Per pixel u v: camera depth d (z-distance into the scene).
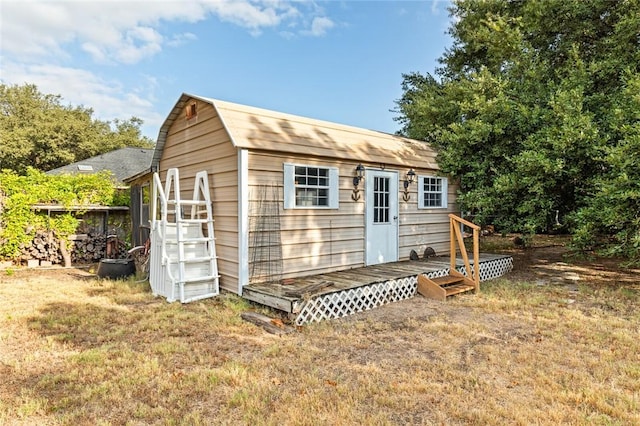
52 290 6.50
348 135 7.64
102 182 10.27
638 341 4.05
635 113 6.14
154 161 8.51
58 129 27.41
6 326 4.59
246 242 5.67
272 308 5.15
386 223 7.77
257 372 3.37
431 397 2.94
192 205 6.62
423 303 5.88
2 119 27.62
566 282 7.34
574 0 8.48
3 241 8.74
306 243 6.39
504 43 9.43
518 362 3.59
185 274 5.96
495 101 8.27
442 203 9.13
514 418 2.62
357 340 4.20
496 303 5.73
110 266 7.57
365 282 5.66
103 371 3.36
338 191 6.89
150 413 2.71
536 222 7.62
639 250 6.24
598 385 3.10
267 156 5.93
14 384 3.15
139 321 4.78
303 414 2.67
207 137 6.60
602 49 8.74
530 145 7.45
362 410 2.75
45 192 9.20
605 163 6.70
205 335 4.32
